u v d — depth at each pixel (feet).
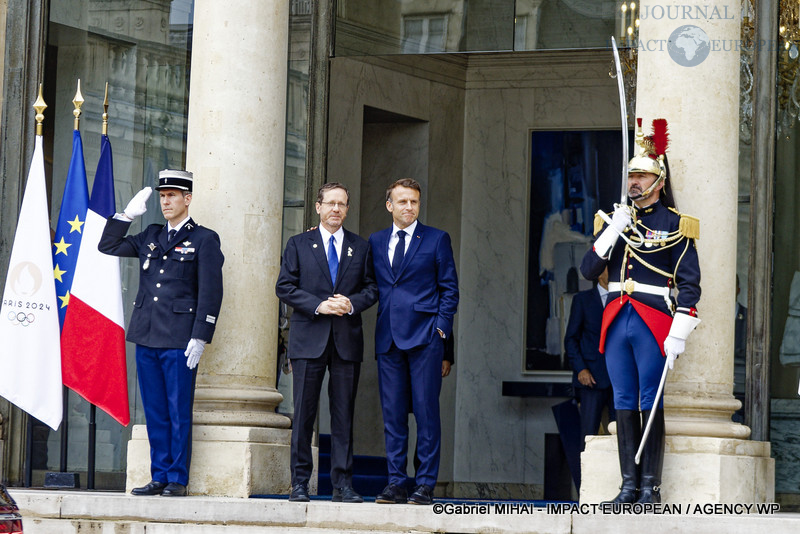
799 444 120.57
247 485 111.34
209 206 116.57
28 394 118.42
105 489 131.54
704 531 87.15
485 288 174.09
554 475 166.40
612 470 102.83
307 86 139.23
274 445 114.42
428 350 103.96
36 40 137.80
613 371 99.19
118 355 118.62
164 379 110.52
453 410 173.58
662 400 97.86
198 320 108.99
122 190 140.46
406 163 169.99
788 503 120.16
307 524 95.91
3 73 137.90
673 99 106.22
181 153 138.92
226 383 115.24
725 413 104.37
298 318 105.91
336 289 105.60
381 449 161.27
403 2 147.43
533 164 174.19
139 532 98.89
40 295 119.55
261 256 117.08
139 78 140.56
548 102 173.88
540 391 167.43
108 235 112.47
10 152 136.87
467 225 175.22
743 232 123.44
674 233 98.53
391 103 164.25
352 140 158.10
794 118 124.88
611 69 144.36
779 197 123.85
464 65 174.70
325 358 104.94
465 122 176.04
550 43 146.30
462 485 171.94
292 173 138.72
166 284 110.63
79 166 122.72
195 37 119.75
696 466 100.53
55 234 125.29
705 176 105.19
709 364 104.37
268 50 118.73
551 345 171.63
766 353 119.55
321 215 107.45
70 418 136.15
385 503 102.53
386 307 105.60
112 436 135.13
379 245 107.45
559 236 172.76
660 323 97.81
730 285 105.70
